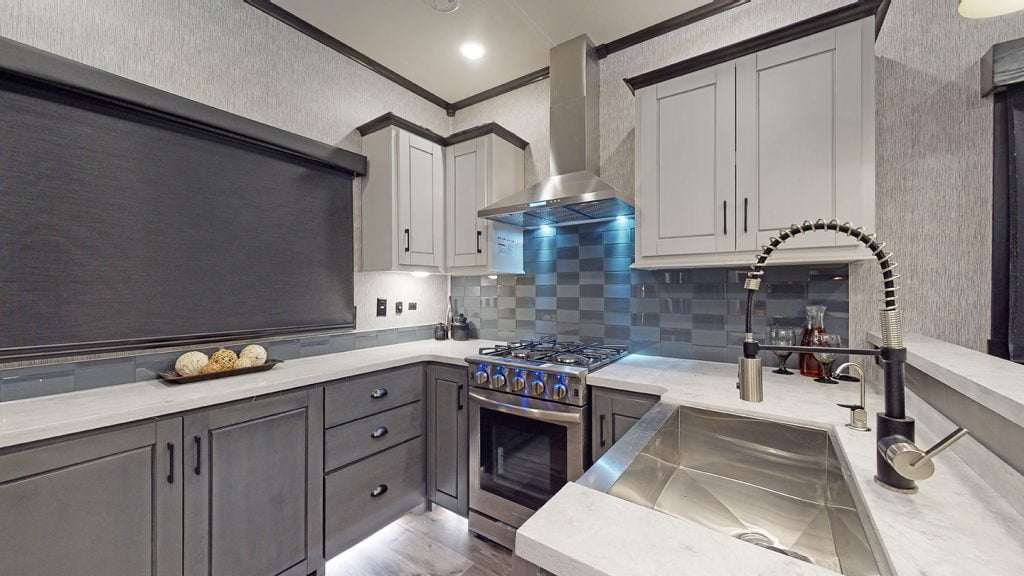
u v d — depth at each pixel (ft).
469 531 6.84
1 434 3.34
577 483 2.53
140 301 5.22
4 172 4.29
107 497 3.89
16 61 4.25
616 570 1.64
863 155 4.54
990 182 4.78
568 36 7.46
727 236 5.32
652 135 5.91
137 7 5.33
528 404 6.01
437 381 7.31
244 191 6.28
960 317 4.90
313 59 7.34
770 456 3.88
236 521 4.79
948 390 3.11
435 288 9.84
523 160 8.91
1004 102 4.67
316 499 5.61
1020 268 4.47
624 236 7.55
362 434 6.26
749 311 3.14
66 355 4.69
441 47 7.80
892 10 5.32
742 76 5.24
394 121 7.63
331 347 7.52
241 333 6.20
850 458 2.93
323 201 7.40
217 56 6.08
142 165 5.25
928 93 5.12
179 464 4.35
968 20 4.93
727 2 6.49
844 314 5.60
